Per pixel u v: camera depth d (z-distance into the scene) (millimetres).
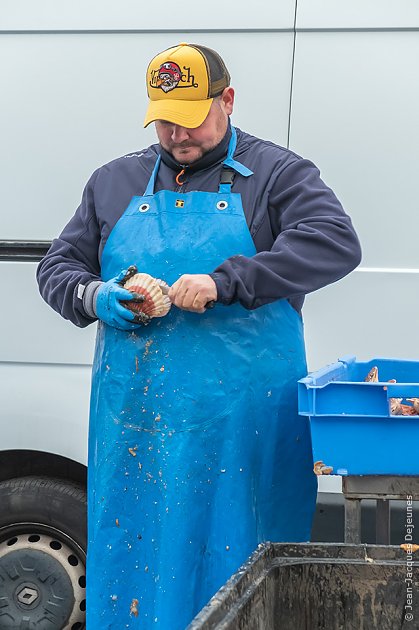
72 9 3510
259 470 2713
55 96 3518
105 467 2744
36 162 3527
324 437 2455
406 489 2461
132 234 2729
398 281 3328
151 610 2699
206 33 3441
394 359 3006
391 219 3338
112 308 2600
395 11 3348
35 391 3537
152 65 2666
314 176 2699
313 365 3377
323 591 2090
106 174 2869
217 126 2684
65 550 3674
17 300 3533
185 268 2648
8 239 3541
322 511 3451
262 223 2684
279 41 3402
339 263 2586
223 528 2658
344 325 3361
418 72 3334
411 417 2410
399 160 3336
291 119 3387
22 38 3537
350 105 3359
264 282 2518
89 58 3504
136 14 3477
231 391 2654
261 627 1905
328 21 3377
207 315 2650
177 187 2756
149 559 2703
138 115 3479
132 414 2707
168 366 2660
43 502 3641
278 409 2715
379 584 2080
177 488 2646
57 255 2875
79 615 3666
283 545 2129
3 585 3689
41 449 3533
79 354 3514
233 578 1839
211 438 2650
